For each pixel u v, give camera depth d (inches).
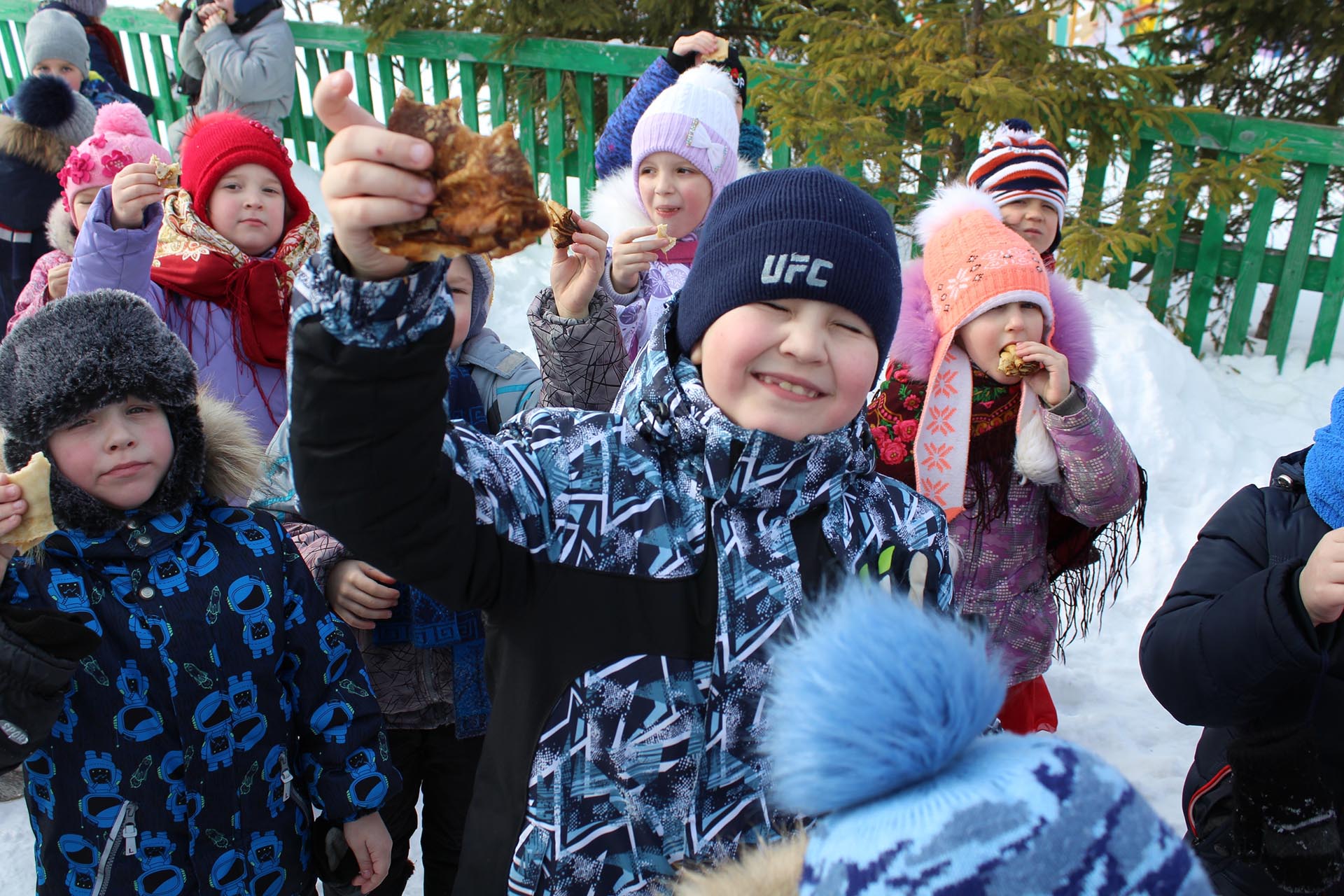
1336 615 58.4
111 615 60.5
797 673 28.0
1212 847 67.9
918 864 23.6
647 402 49.5
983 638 30.5
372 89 277.4
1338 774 62.9
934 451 91.4
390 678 77.4
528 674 47.4
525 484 47.9
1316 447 65.8
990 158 122.0
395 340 37.4
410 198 33.9
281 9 252.1
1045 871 22.9
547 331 80.9
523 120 252.7
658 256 113.1
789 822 46.3
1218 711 62.4
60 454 59.9
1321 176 197.0
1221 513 70.1
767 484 48.2
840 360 47.2
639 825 46.1
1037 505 94.0
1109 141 195.8
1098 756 25.9
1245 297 206.4
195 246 99.6
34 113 166.7
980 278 89.6
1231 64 214.4
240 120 103.0
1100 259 185.3
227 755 63.6
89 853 60.9
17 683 53.0
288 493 75.4
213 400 68.1
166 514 62.9
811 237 46.3
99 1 250.7
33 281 124.3
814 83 194.1
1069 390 86.7
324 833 69.6
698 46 146.3
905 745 25.1
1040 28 199.6
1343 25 203.0
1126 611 149.0
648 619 46.9
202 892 63.5
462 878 48.6
